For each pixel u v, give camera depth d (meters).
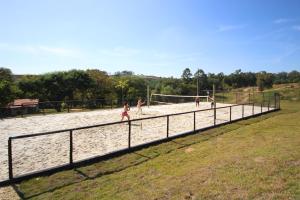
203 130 14.62
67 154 9.77
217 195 5.58
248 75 102.06
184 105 32.19
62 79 50.09
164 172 7.79
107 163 8.78
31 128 15.30
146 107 29.64
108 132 13.98
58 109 28.05
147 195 6.03
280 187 5.71
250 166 7.23
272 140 11.27
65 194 6.37
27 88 47.41
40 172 7.52
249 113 23.27
